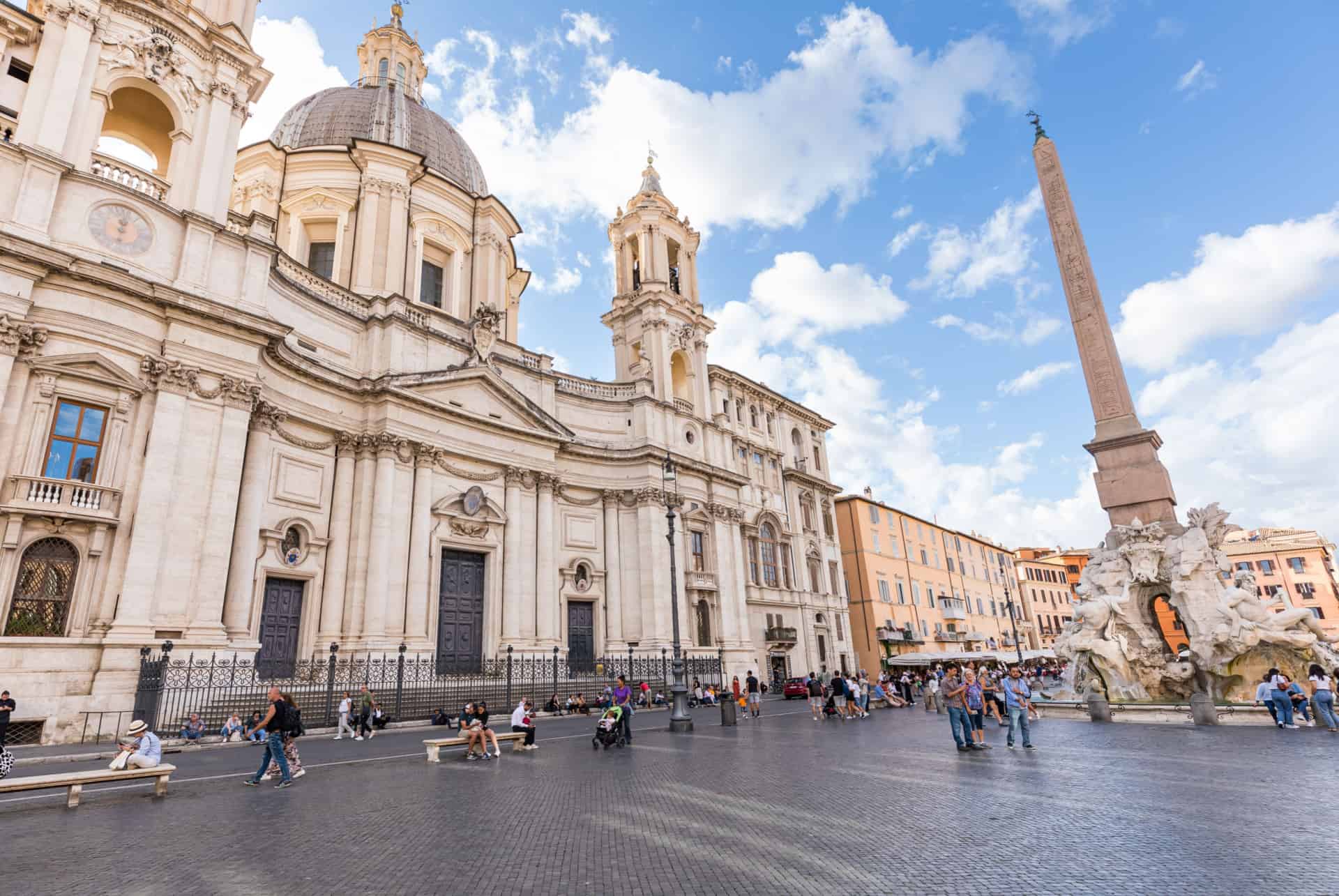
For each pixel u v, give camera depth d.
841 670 43.78
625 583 34.06
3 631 16.06
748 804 8.68
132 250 19.47
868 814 7.87
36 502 16.66
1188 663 19.23
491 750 14.50
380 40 42.53
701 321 42.16
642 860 6.31
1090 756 11.90
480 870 6.10
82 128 19.38
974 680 13.63
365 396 26.55
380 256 31.55
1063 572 80.00
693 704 29.45
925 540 57.62
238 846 7.02
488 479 29.81
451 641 27.38
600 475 35.09
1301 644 17.89
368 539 25.20
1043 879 5.45
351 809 8.85
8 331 16.67
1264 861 5.75
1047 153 25.69
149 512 18.19
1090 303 23.72
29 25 20.53
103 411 18.38
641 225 42.72
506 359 32.78
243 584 21.25
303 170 32.62
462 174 37.78
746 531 41.12
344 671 22.67
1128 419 22.41
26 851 6.94
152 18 21.28
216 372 20.33
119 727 16.45
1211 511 20.22
